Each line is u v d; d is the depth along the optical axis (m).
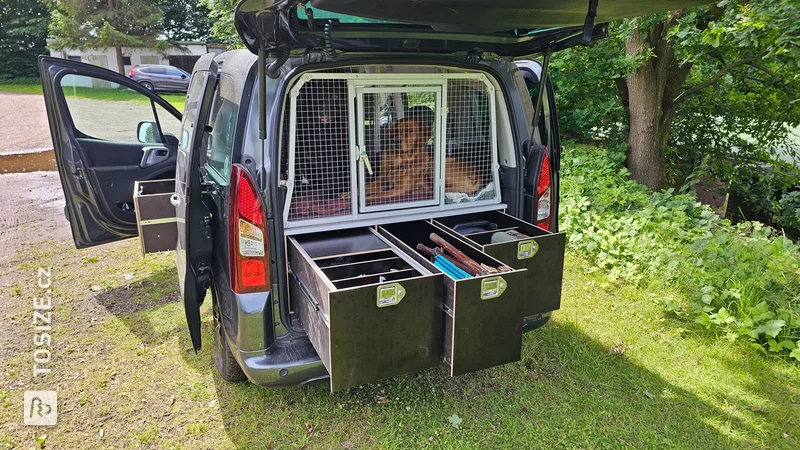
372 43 2.23
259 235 2.16
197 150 2.31
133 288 4.15
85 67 3.72
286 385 2.28
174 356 3.17
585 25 2.07
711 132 8.33
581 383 2.91
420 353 1.97
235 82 2.29
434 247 2.65
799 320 3.17
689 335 3.41
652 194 5.91
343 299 1.77
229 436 2.49
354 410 2.66
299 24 2.02
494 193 2.90
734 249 3.92
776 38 4.85
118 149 4.00
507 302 1.98
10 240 5.22
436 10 1.93
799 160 8.40
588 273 4.36
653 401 2.76
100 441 2.45
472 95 2.74
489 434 2.50
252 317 2.19
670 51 6.73
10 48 26.69
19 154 9.04
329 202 2.48
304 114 2.32
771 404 2.74
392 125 2.61
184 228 2.52
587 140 8.50
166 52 24.00
